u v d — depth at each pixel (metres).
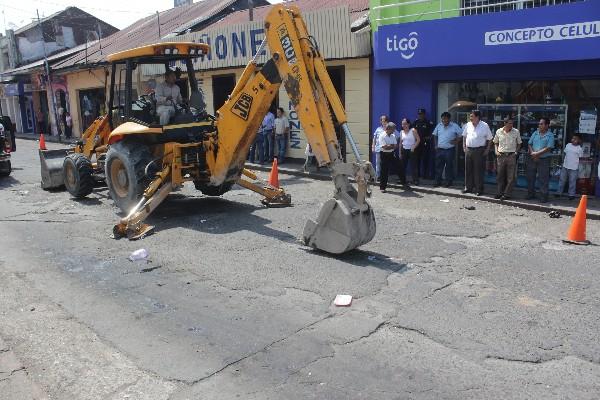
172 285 6.08
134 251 7.36
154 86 9.35
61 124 29.64
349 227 6.65
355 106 13.84
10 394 3.97
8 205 10.72
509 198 10.41
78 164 10.76
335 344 4.63
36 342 4.79
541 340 4.66
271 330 4.91
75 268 6.74
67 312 5.41
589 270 6.44
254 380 4.10
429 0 11.41
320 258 6.88
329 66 14.20
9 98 36.19
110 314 5.34
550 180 10.94
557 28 9.51
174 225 8.70
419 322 5.02
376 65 12.56
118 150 9.15
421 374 4.14
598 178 10.23
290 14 7.06
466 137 10.81
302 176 14.06
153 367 4.32
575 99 10.42
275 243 7.58
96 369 4.31
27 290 6.03
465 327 4.92
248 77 8.61
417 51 11.62
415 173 12.01
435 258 6.90
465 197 10.81
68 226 8.86
